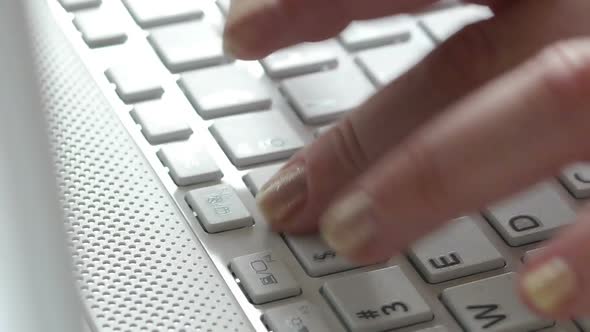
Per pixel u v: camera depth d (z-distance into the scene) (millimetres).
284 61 338
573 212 308
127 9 344
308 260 290
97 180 300
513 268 298
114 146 309
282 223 295
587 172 316
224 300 282
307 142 321
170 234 292
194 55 334
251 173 308
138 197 299
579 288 248
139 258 286
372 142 297
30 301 237
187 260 288
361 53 346
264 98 329
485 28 310
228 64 336
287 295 285
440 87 304
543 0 308
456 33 312
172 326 276
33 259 235
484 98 267
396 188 264
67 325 240
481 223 305
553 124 264
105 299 278
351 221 265
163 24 343
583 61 266
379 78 339
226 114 324
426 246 296
